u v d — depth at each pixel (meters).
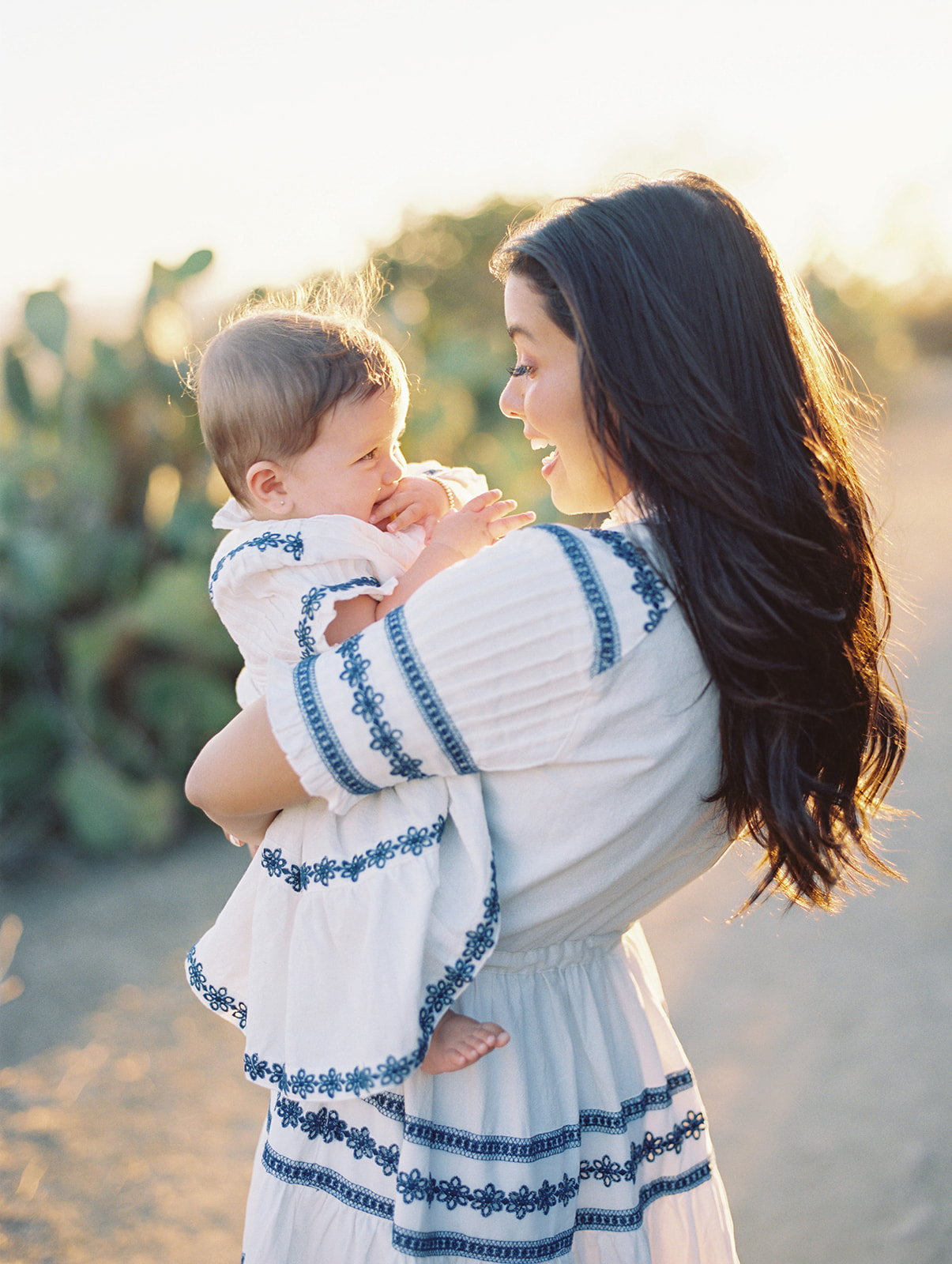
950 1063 3.10
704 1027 3.42
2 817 4.87
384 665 1.09
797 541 1.11
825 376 1.27
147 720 5.05
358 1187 1.21
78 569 5.05
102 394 4.96
